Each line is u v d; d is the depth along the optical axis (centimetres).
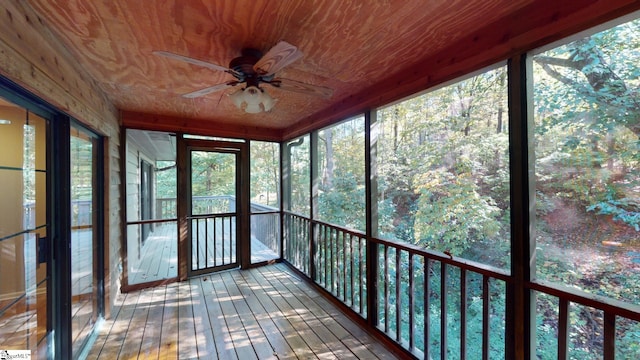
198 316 279
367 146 258
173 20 145
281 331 253
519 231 143
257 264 438
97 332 247
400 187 467
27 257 153
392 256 436
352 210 588
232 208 421
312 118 361
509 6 138
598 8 113
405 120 471
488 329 161
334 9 137
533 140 141
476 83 369
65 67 171
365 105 260
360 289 270
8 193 137
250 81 177
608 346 112
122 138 334
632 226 209
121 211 333
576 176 241
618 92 221
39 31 138
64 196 187
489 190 341
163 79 231
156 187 589
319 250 359
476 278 344
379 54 189
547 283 133
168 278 366
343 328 259
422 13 142
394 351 223
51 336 176
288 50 136
